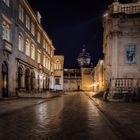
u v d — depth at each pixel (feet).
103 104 53.88
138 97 61.72
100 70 143.54
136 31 69.72
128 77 69.00
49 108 48.11
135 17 69.77
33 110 43.80
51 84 189.67
